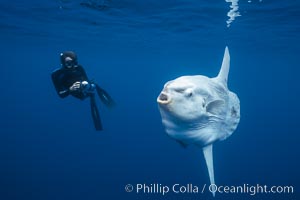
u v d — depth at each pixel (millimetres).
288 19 16672
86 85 6188
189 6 14195
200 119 2732
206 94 2805
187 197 20094
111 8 15000
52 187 24516
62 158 35125
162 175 26828
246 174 25859
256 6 13914
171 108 2521
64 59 6344
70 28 21656
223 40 25641
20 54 48469
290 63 47000
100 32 22875
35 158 34594
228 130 3361
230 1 13086
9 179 26641
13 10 16438
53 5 14852
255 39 24688
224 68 3734
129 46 31203
